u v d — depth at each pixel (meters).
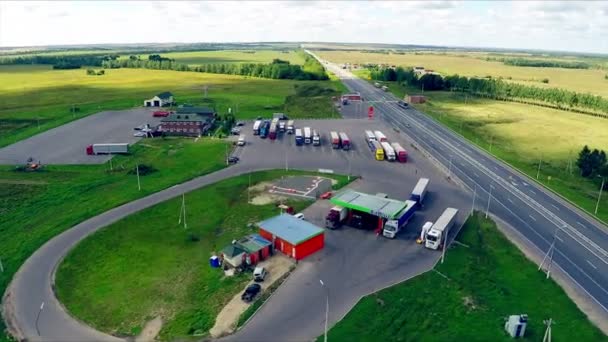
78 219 74.06
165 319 50.41
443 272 59.25
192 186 90.19
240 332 47.25
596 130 146.75
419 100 196.00
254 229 71.44
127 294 54.91
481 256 64.12
